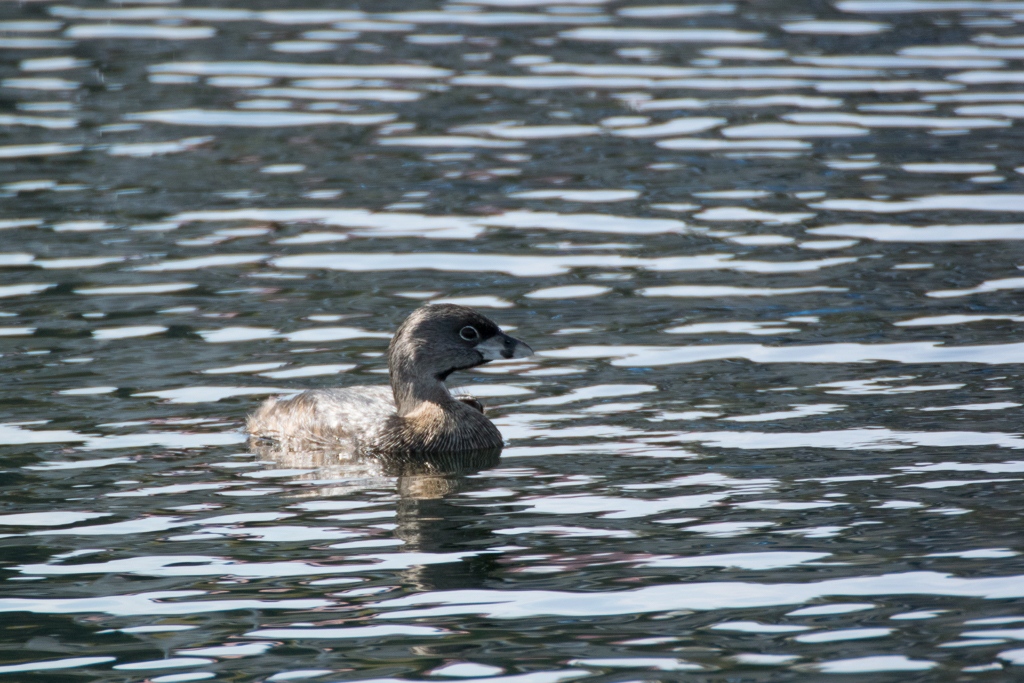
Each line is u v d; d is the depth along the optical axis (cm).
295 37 3155
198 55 2984
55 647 828
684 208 2005
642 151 2303
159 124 2494
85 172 2219
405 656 809
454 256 1809
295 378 1398
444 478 1143
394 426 1237
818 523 1002
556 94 2655
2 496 1089
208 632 845
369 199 2073
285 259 1802
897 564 923
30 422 1263
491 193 2102
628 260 1783
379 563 952
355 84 2744
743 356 1436
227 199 2077
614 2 3531
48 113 2558
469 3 3538
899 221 1912
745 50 2980
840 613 852
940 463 1123
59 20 3356
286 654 814
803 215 1956
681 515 1029
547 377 1397
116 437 1234
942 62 2836
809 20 3275
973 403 1275
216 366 1427
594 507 1053
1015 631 818
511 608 872
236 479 1143
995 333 1476
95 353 1458
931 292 1622
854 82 2700
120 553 975
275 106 2600
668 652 805
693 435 1220
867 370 1380
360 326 1553
